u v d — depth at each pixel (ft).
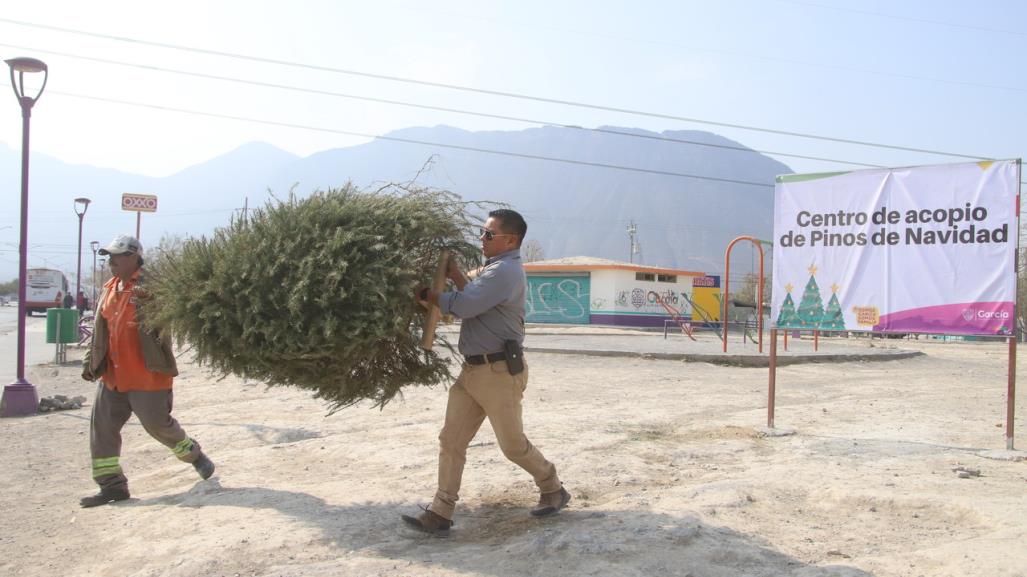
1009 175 24.95
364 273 15.97
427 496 19.60
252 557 15.39
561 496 17.78
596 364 60.54
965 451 25.07
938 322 26.09
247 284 16.26
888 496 18.43
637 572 13.61
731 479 20.85
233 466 24.43
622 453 24.49
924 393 43.98
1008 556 13.87
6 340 97.40
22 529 19.03
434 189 17.78
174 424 21.13
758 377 52.39
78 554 17.02
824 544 15.47
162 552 16.07
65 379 54.49
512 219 16.66
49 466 26.86
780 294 29.09
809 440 26.99
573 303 157.38
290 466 24.21
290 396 40.73
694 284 168.86
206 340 16.76
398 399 37.68
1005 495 18.81
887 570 13.66
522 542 15.53
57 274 197.57
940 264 26.08
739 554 14.56
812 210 28.45
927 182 26.32
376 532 16.75
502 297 15.94
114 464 21.09
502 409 16.33
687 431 29.14
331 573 14.23
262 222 16.78
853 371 59.16
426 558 15.10
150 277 19.92
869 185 27.37
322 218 16.47
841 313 27.84
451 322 18.56
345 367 16.99
